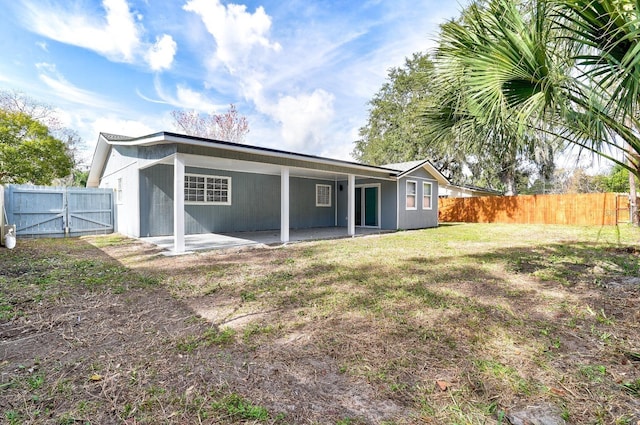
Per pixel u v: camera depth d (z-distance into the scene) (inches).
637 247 273.3
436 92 154.0
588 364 85.0
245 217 440.1
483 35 115.4
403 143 858.8
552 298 142.3
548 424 62.2
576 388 74.0
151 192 358.9
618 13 89.5
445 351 93.1
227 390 74.0
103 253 257.4
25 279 173.3
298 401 70.2
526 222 601.6
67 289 155.3
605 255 246.7
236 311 127.0
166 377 79.4
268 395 72.2
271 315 122.5
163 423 63.1
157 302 137.6
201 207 398.0
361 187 534.9
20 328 109.5
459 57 124.2
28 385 75.2
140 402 69.4
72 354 91.4
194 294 148.9
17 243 312.7
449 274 187.8
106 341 99.9
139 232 348.2
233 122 995.9
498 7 112.5
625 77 95.0
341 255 251.6
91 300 139.6
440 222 690.8
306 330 108.4
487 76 118.0
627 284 162.1
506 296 145.7
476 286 162.2
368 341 99.8
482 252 266.4
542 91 113.7
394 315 121.9
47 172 573.6
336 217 558.9
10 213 346.6
